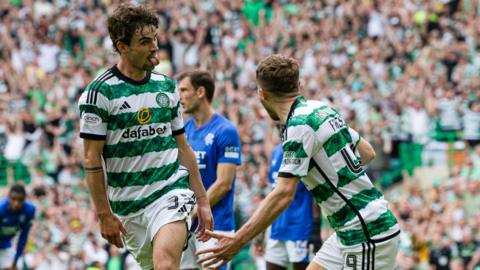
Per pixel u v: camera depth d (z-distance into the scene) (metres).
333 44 34.78
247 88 32.56
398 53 34.19
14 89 35.50
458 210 24.77
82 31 38.50
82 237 24.98
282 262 14.02
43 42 37.75
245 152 28.08
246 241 8.84
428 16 35.25
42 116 32.84
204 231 8.96
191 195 8.98
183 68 36.62
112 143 8.79
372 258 9.00
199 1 39.28
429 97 31.22
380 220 8.98
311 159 8.97
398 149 30.12
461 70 32.53
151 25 8.68
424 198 26.83
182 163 9.34
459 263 22.77
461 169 27.36
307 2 37.56
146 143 8.84
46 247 25.44
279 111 9.24
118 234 8.84
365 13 35.91
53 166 31.14
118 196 8.96
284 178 8.84
